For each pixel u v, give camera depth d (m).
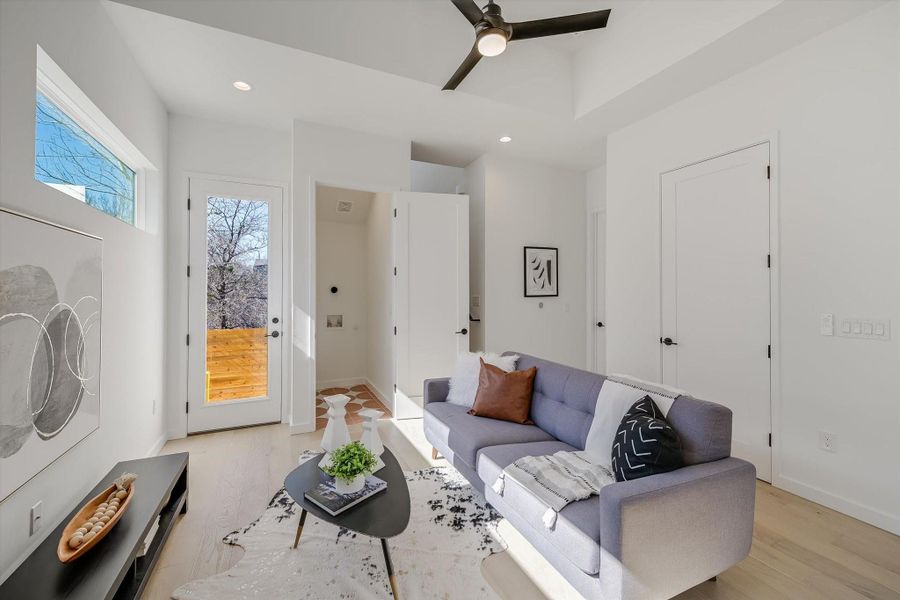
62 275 1.71
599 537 1.42
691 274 3.09
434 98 3.13
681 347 3.17
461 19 2.98
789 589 1.64
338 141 3.67
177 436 3.34
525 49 3.31
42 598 1.22
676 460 1.57
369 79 2.84
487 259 4.48
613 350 3.77
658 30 2.74
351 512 1.61
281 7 2.44
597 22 2.23
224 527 2.04
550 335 4.85
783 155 2.53
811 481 2.39
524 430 2.43
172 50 2.49
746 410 2.73
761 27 2.29
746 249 2.73
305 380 3.52
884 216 2.12
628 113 3.38
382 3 2.74
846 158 2.25
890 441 2.09
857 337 2.21
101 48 2.11
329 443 2.11
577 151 4.36
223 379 3.54
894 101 2.08
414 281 4.00
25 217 1.47
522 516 1.77
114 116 2.27
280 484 2.53
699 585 1.66
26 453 1.47
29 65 1.53
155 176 3.02
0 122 1.39
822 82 2.35
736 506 1.57
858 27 2.20
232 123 3.54
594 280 4.99
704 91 2.99
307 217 3.54
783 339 2.53
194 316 3.40
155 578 1.67
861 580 1.70
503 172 4.56
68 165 2.06
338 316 5.37
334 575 1.70
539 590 1.64
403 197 3.95
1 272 1.35
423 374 4.02
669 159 3.26
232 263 3.55
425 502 2.30
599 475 1.76
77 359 1.83
